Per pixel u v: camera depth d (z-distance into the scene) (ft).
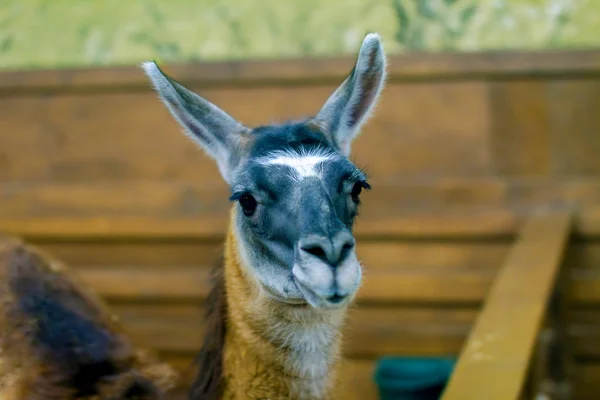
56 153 27.35
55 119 27.17
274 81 25.45
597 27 24.59
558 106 24.53
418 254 25.23
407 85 25.11
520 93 24.66
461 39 25.30
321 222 11.49
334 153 12.66
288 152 12.59
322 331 13.20
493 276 24.53
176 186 26.61
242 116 25.85
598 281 24.29
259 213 12.35
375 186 25.62
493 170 25.09
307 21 25.96
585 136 24.53
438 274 24.99
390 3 25.45
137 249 26.91
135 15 26.78
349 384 25.50
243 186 12.48
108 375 15.07
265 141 13.06
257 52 26.35
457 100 24.99
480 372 13.87
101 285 26.89
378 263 25.49
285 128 13.39
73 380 14.76
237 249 13.33
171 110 13.70
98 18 27.02
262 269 12.59
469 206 25.18
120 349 15.71
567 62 24.13
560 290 23.85
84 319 15.97
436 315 25.22
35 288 16.22
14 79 26.96
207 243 26.40
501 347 14.83
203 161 26.58
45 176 27.48
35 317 15.64
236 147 13.55
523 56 24.38
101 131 26.96
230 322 13.55
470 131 25.04
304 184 12.00
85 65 27.20
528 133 24.80
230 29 26.40
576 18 24.66
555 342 24.03
